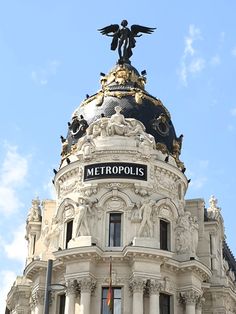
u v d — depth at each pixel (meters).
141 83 61.91
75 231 50.44
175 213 53.53
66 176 55.50
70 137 58.59
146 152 53.56
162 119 58.56
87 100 60.00
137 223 50.72
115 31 65.75
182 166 58.59
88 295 47.72
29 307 56.75
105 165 52.84
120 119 55.22
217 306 55.94
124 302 48.09
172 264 50.16
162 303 49.78
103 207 51.69
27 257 59.66
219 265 59.69
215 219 60.84
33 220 60.75
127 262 49.28
